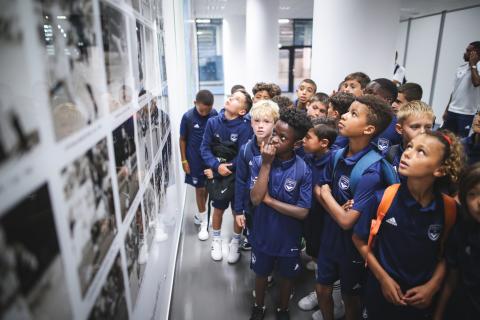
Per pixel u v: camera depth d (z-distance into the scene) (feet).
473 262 3.03
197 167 8.17
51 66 1.38
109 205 2.17
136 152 3.13
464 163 3.28
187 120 7.94
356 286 4.44
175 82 8.02
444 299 3.37
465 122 11.66
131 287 2.73
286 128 4.25
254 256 5.03
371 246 3.66
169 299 5.37
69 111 1.55
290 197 4.51
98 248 1.92
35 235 1.21
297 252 4.84
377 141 5.21
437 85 21.09
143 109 3.61
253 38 22.86
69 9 1.59
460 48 19.01
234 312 5.60
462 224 3.14
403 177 3.38
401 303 3.33
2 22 1.05
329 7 9.30
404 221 3.31
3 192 1.02
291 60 40.60
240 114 6.72
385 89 6.46
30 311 1.17
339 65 9.51
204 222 8.42
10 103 1.08
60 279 1.41
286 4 26.96
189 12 15.06
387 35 9.18
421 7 20.10
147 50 3.99
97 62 2.01
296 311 5.57
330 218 4.43
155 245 4.09
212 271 6.81
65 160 1.48
